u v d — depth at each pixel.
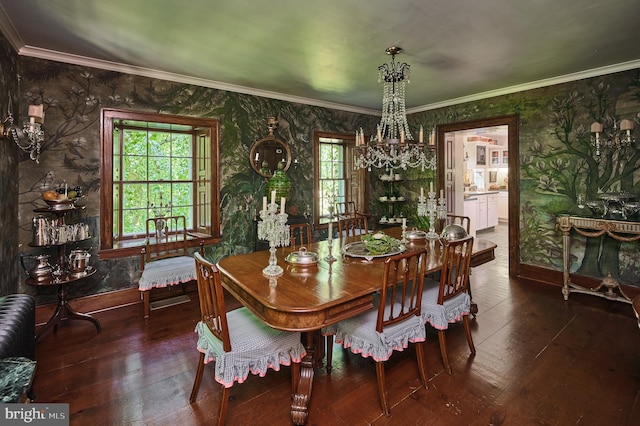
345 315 1.64
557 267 3.82
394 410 1.77
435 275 3.20
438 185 4.98
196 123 3.60
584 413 1.74
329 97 4.39
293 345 1.72
